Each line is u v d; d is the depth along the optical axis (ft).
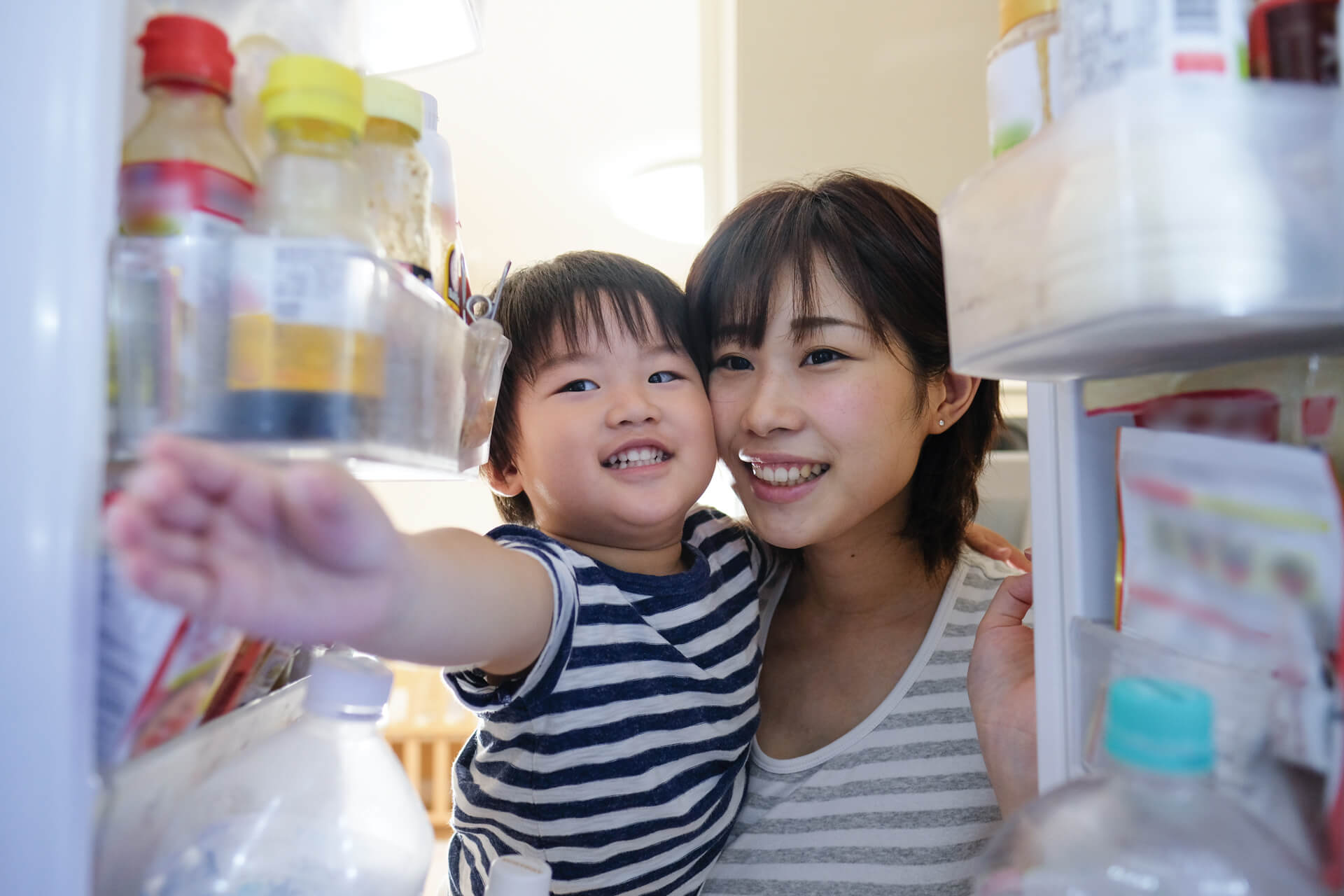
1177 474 1.17
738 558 2.96
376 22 1.94
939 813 2.41
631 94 7.60
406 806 1.35
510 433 2.93
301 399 1.04
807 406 2.47
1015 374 1.38
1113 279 0.91
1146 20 0.95
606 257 3.04
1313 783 1.00
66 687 0.92
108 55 0.96
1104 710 1.27
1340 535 0.97
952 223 1.28
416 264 1.55
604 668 2.24
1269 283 0.87
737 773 2.63
